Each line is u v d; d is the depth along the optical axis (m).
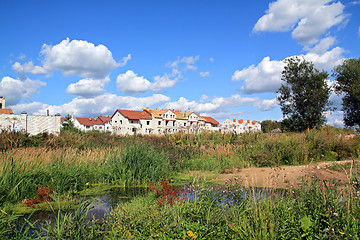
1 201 7.38
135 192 9.15
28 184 8.27
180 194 7.66
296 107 32.66
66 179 9.20
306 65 32.25
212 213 5.30
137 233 5.04
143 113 71.00
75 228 4.98
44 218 6.45
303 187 6.32
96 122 78.44
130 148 12.34
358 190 5.38
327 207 4.94
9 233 5.21
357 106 35.78
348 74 35.78
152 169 10.99
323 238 4.25
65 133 18.31
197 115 81.12
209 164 14.12
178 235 4.80
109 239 4.80
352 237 4.00
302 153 13.98
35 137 15.38
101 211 6.89
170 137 21.45
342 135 16.33
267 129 30.56
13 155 9.91
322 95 30.89
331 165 11.20
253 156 14.58
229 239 4.56
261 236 4.23
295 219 4.88
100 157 12.71
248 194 6.18
